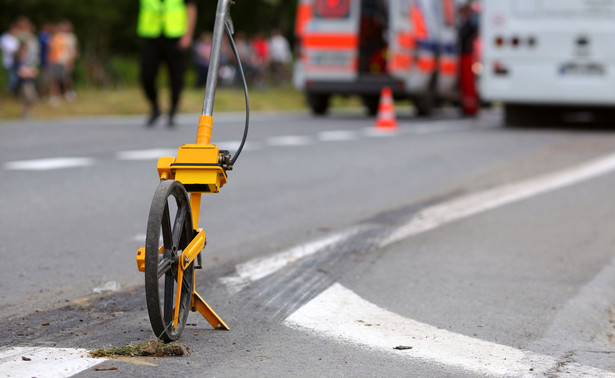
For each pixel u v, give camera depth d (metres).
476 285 7.18
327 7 28.67
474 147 18.30
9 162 14.25
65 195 11.30
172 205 5.20
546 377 4.89
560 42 22.50
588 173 14.19
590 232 9.62
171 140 18.25
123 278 7.13
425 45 29.52
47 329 5.55
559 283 7.34
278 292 6.76
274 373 4.82
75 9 50.84
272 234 9.22
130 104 31.80
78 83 47.81
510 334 5.78
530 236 9.35
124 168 13.88
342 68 28.59
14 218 9.72
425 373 4.90
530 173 14.26
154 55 21.09
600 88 22.34
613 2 22.09
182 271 5.18
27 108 27.08
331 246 8.65
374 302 6.54
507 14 22.86
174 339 5.16
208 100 5.53
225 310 6.17
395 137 20.52
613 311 6.59
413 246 8.74
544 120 25.47
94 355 4.96
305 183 13.00
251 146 17.62
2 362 4.82
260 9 71.25
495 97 23.12
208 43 45.34
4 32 44.62
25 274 7.21
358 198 11.76
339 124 24.84
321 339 5.52
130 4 63.97
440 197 11.90
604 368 5.11
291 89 52.22
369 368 4.96
